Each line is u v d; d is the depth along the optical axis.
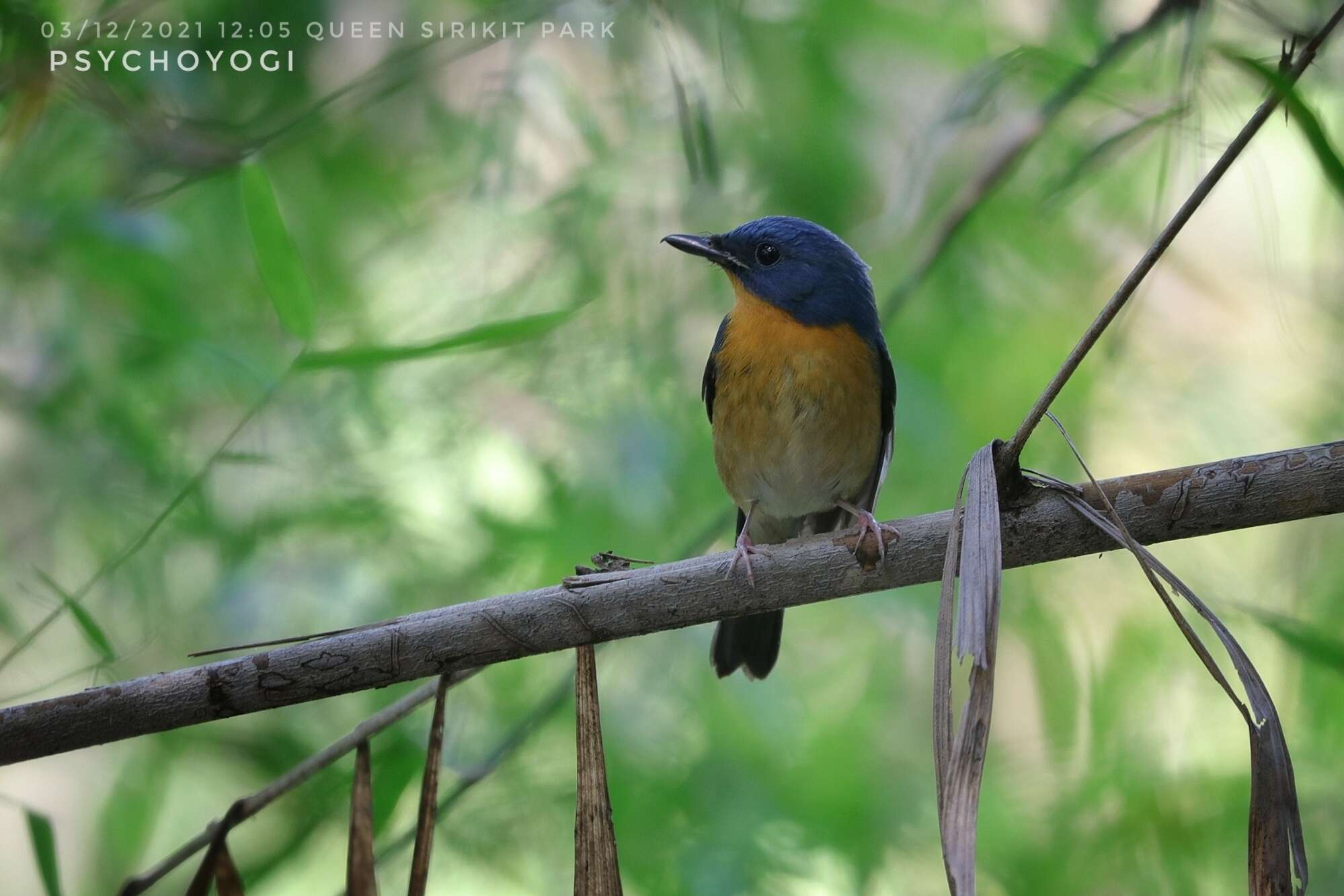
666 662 10.60
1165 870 10.02
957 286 11.07
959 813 4.82
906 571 6.43
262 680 6.03
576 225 10.74
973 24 10.63
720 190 10.71
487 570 10.26
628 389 10.80
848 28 10.60
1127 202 11.37
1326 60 9.55
